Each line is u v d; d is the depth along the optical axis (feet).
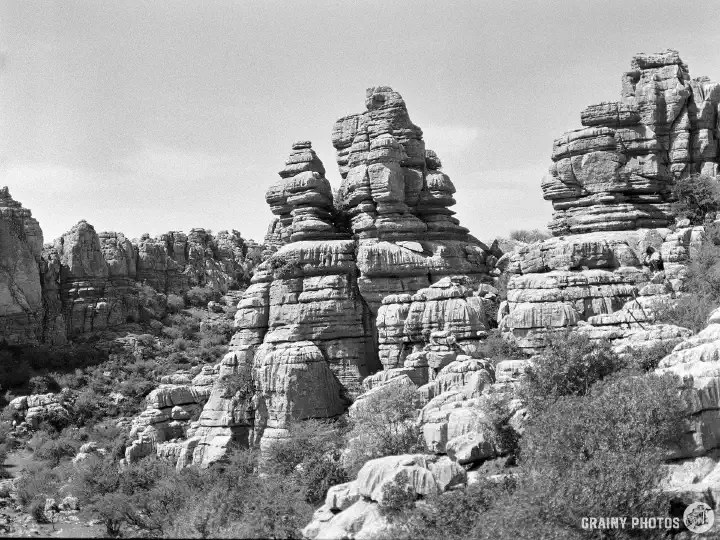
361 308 281.95
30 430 357.82
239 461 242.78
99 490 260.21
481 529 135.54
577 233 273.95
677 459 151.84
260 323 289.12
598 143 277.03
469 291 267.18
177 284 529.86
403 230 287.48
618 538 135.03
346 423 245.86
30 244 447.01
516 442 169.58
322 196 301.84
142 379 401.70
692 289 231.30
